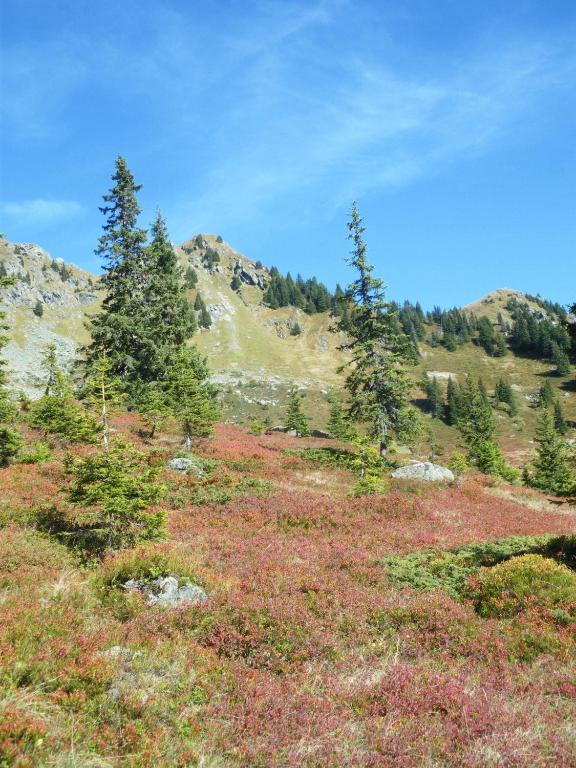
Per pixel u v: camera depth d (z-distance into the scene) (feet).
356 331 120.78
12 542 39.22
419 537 57.21
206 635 28.63
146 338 127.13
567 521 80.07
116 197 132.57
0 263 597.11
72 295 641.40
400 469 96.94
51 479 60.08
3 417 68.39
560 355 511.40
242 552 45.88
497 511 78.64
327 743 19.30
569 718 22.07
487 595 37.58
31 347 463.01
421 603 35.35
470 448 201.87
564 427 351.46
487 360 585.63
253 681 23.80
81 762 16.65
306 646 28.53
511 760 18.60
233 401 410.93
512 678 26.03
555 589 36.60
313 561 45.73
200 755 17.85
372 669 26.53
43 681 20.84
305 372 546.26
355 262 119.96
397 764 18.43
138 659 24.54
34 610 27.07
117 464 42.27
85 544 42.14
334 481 86.17
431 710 22.26
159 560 36.27
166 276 139.13
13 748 15.97
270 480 80.02
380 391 118.32
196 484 69.72
